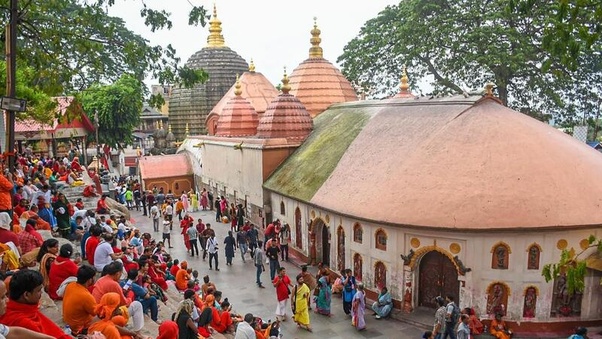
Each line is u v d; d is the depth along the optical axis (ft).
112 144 146.51
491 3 113.09
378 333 52.37
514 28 107.65
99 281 28.19
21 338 13.91
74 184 78.48
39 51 44.27
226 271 74.08
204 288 45.52
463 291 53.62
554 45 28.96
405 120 74.18
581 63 110.42
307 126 100.17
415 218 55.26
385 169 64.95
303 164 86.89
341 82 121.49
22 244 34.88
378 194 61.36
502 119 62.44
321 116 107.14
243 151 103.30
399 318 55.93
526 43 106.52
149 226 103.86
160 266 52.60
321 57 123.13
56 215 49.85
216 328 41.65
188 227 82.53
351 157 75.77
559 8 26.99
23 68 65.46
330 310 58.54
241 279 70.44
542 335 51.49
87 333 23.53
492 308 53.21
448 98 70.95
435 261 56.65
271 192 92.32
